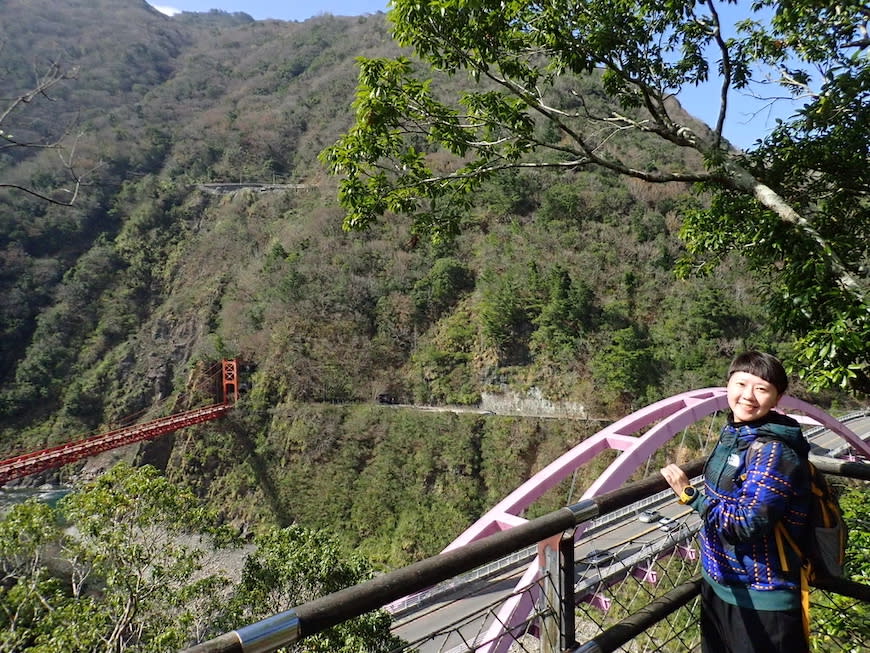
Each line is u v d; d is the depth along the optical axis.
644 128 6.39
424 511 31.86
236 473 36.66
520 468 33.06
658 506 18.28
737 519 1.73
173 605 10.70
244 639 1.10
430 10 5.20
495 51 5.64
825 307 5.10
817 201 6.90
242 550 26.48
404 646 1.68
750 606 1.81
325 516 33.00
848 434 25.69
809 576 1.84
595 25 5.95
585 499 1.90
